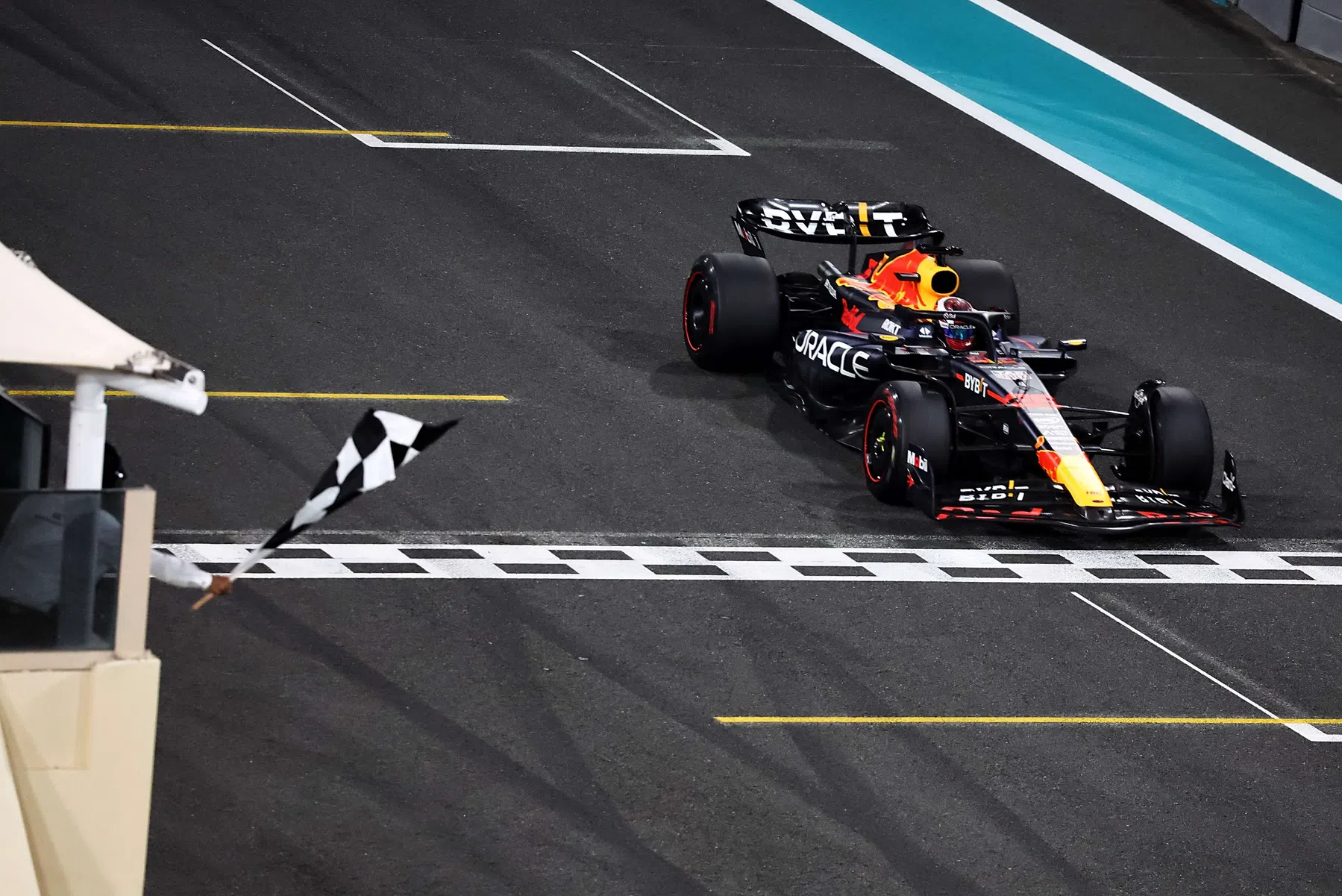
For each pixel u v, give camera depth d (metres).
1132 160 74.00
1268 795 32.28
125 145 64.56
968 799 31.28
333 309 53.69
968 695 35.06
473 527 41.06
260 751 30.94
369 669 34.06
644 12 84.38
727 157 69.69
